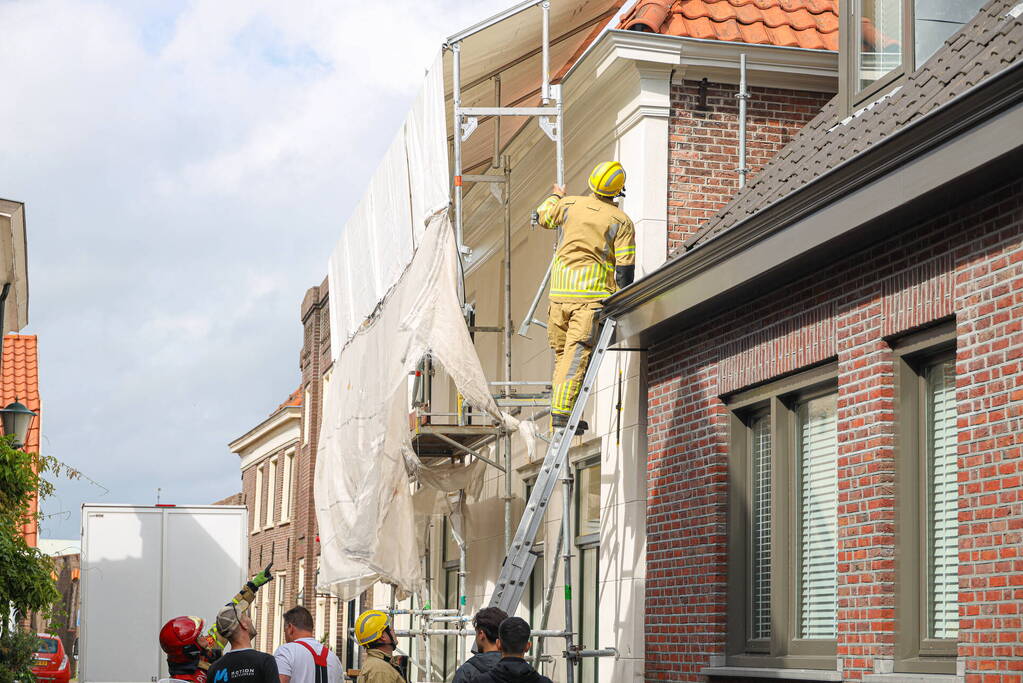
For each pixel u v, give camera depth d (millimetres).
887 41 10430
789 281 9398
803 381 9406
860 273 8523
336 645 29969
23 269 15922
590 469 13648
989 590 7055
